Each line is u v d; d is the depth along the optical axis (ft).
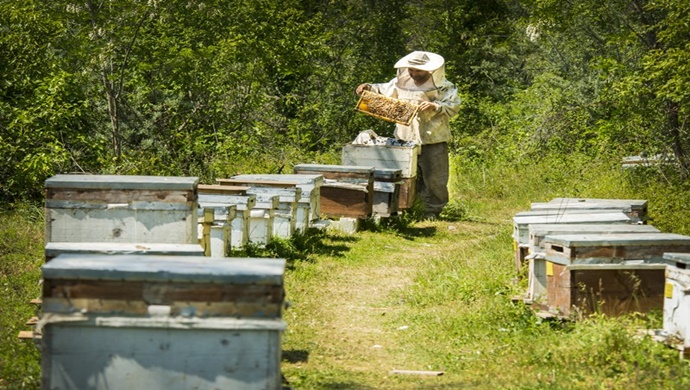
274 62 78.95
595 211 36.52
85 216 27.99
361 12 101.19
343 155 59.36
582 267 27.04
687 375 22.24
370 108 58.90
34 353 25.25
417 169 61.87
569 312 27.27
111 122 60.39
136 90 65.57
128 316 16.72
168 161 62.34
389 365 26.50
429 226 58.34
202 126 68.59
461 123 97.81
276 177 47.52
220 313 16.70
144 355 16.74
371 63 97.40
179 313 16.70
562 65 96.78
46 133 54.29
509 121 95.45
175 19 66.49
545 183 74.59
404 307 35.04
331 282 39.63
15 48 57.26
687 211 45.09
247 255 39.42
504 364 25.48
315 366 26.17
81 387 16.80
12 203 53.01
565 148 83.56
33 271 37.50
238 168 62.28
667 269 24.84
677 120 61.16
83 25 61.52
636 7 64.49
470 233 56.44
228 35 71.51
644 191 52.49
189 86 65.92
